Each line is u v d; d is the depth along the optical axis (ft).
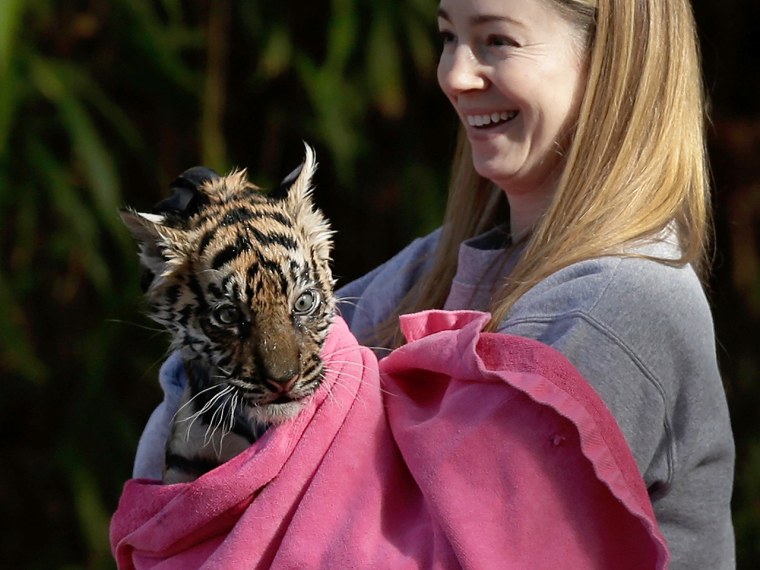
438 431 12.50
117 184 31.48
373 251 35.24
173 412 15.89
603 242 13.50
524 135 14.98
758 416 34.35
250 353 13.62
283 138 34.19
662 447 13.32
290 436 13.12
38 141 31.32
